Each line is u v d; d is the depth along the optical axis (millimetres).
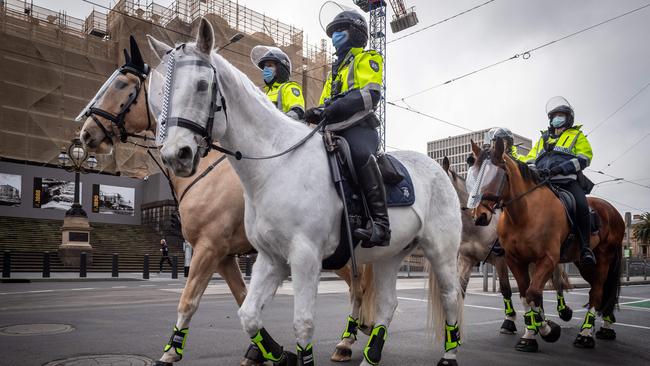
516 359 5285
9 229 27375
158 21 42062
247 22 46406
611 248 6738
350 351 5059
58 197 32125
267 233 3293
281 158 3355
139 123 4426
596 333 6820
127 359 4676
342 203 3500
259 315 3387
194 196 4402
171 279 19297
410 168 4355
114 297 11195
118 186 34500
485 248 7383
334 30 4078
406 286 16922
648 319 8984
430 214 4375
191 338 5953
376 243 3545
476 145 6297
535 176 5949
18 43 36875
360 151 3588
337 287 15758
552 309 10406
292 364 3969
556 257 5719
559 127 6762
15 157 35812
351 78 3857
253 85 3537
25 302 9961
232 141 3297
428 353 5418
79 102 39000
